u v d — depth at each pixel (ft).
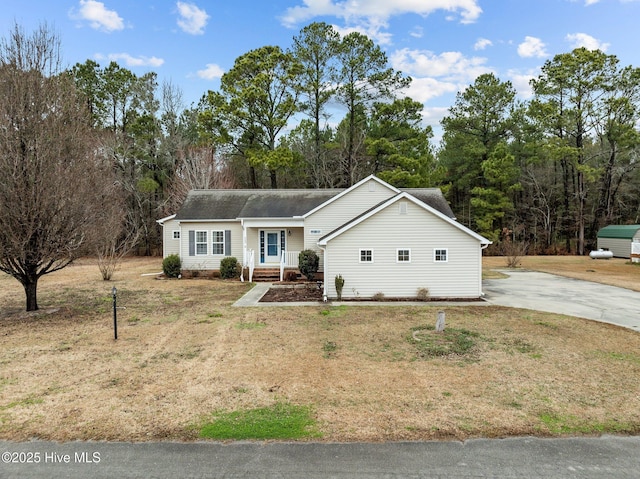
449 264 47.26
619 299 46.93
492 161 109.91
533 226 129.39
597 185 123.03
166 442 15.96
